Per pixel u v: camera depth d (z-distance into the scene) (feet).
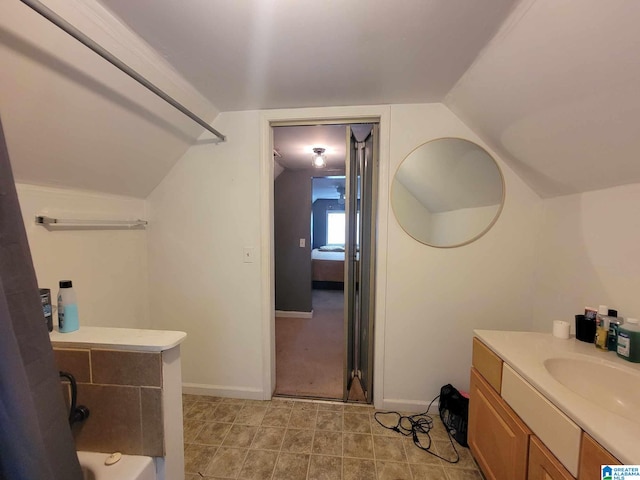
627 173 3.66
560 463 2.79
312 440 5.33
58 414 2.58
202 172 6.43
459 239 5.86
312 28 3.60
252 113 6.21
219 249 6.52
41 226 4.37
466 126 5.68
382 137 5.89
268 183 6.34
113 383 3.21
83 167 4.65
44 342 2.50
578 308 4.62
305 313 12.90
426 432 5.55
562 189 4.90
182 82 4.90
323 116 6.01
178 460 3.46
